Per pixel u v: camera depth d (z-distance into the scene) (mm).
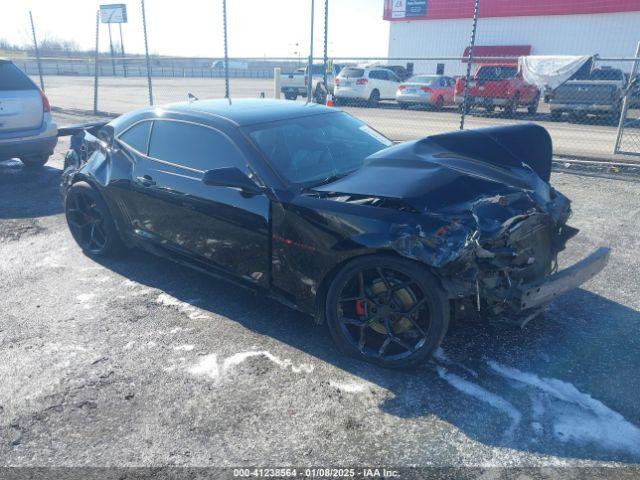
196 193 3939
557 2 30297
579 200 6887
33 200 7160
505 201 3221
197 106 4430
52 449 2670
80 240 5219
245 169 3709
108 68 53156
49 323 3896
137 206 4484
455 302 3172
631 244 5277
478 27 33344
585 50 30281
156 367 3336
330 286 3322
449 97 20375
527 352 3432
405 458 2570
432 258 2826
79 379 3227
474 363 3322
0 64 7660
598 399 2965
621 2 28344
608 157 9438
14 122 7695
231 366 3336
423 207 3086
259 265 3684
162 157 4316
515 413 2861
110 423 2846
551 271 3744
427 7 34719
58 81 37750
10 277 4703
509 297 2980
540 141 4117
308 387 3115
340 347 3402
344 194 3359
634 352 3418
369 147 4309
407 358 3160
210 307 4113
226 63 10875
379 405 2949
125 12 13992
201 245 4043
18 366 3361
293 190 3500
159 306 4137
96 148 5062
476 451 2604
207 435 2744
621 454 2562
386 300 3158
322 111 4562
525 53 32094
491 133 3975
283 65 59906
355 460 2562
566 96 15336
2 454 2645
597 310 3977
